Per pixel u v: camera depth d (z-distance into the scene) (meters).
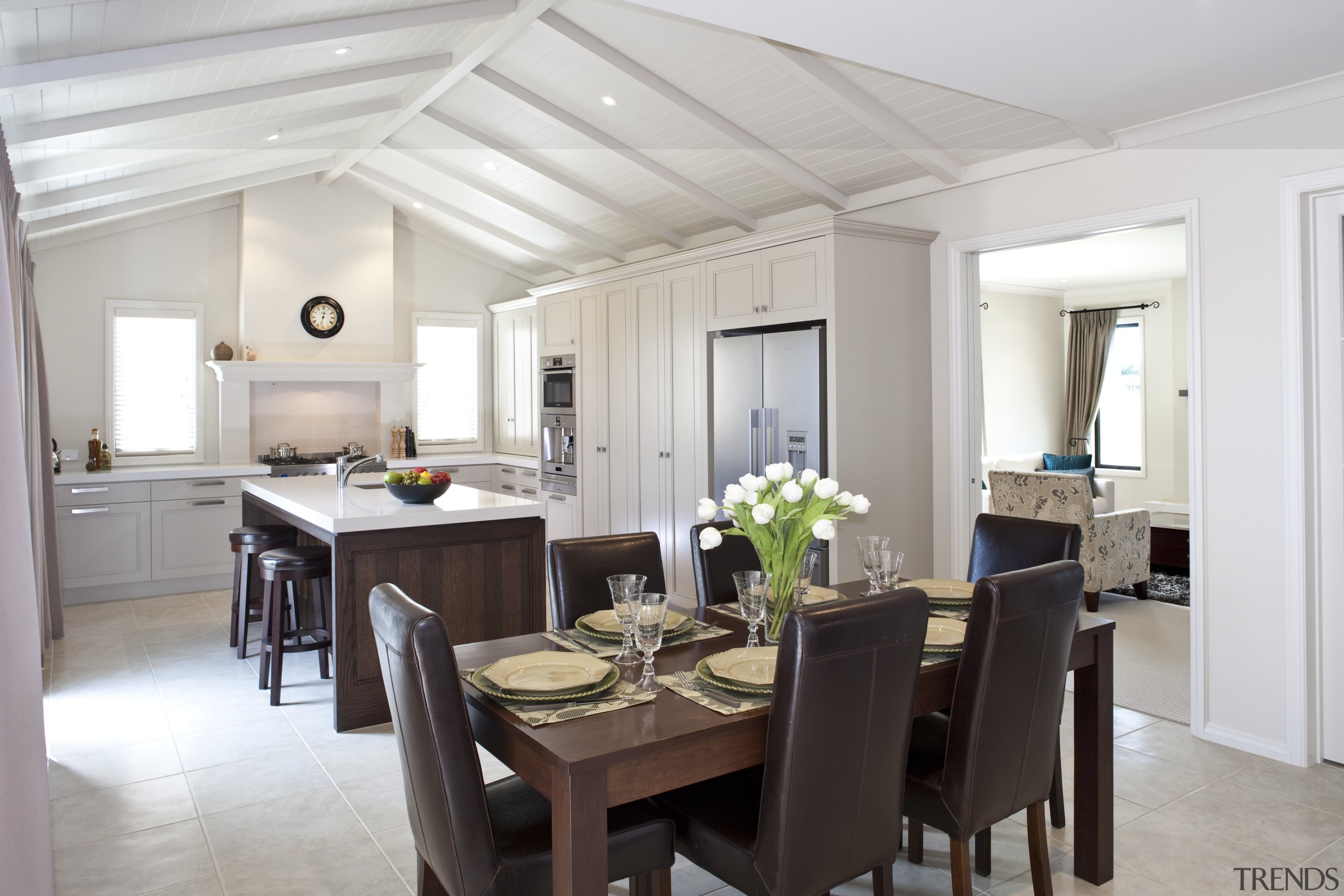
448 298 8.05
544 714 1.78
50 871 2.04
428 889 2.05
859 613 1.69
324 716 3.74
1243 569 3.29
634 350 5.81
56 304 6.22
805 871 1.73
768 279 4.67
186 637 5.05
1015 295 9.11
